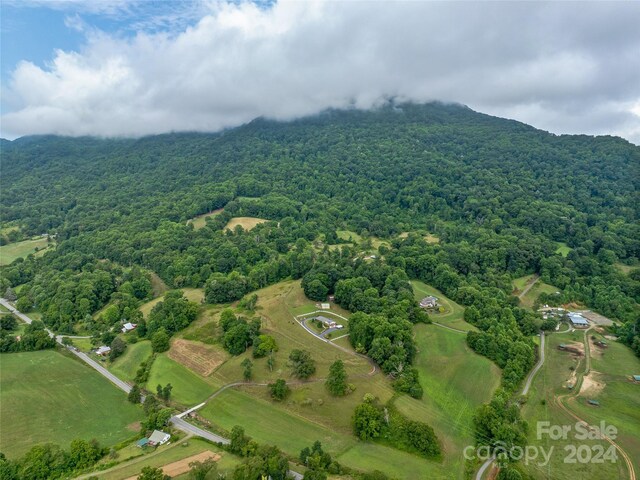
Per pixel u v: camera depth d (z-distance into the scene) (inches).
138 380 5403.5
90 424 4596.5
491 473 3651.6
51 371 5762.8
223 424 4394.7
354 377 4965.6
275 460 3427.7
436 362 5324.8
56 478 3693.4
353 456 3806.6
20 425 4581.7
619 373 5344.5
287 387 4864.7
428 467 3693.4
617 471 3710.6
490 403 4416.8
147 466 3649.1
